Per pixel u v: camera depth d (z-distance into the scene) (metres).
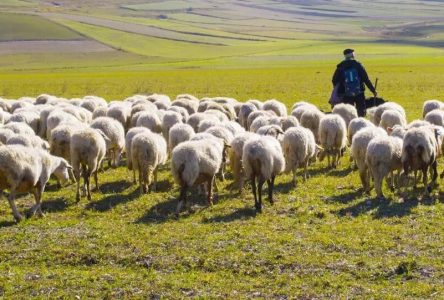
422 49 169.38
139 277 13.77
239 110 34.44
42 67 134.25
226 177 23.31
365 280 13.39
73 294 12.93
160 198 20.48
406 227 16.72
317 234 16.28
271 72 93.75
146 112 27.94
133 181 22.78
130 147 22.31
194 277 13.71
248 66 118.56
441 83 66.62
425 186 19.78
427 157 19.39
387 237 15.91
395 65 100.69
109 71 112.69
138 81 80.38
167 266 14.40
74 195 21.08
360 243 15.51
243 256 14.78
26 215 18.62
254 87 68.69
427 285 12.92
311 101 54.22
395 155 19.55
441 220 17.31
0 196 17.66
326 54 155.25
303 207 19.02
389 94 57.00
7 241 16.27
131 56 159.38
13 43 179.38
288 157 21.83
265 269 14.08
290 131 21.89
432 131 20.95
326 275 13.65
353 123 25.31
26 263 14.80
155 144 20.75
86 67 131.50
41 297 12.80
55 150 22.64
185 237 16.27
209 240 15.97
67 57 157.12
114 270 14.27
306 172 23.11
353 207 18.84
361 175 20.45
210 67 118.12
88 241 16.09
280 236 16.12
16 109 32.84
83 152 20.20
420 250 14.99
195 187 21.75
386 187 21.06
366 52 156.12
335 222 17.39
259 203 18.72
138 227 17.27
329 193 20.77
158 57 156.62
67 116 27.30
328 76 83.06
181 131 23.98
